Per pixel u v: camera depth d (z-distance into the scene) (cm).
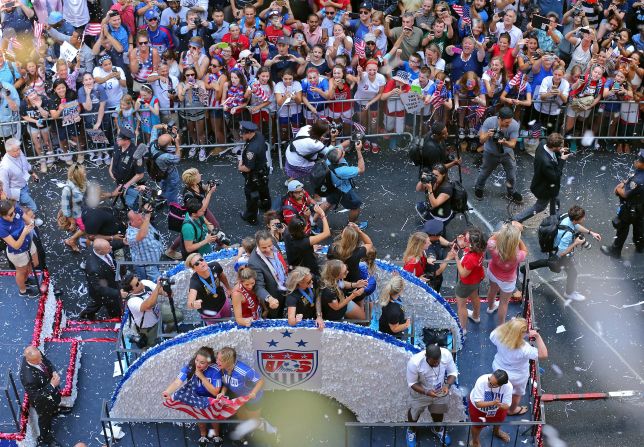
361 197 1496
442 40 1666
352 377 1028
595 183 1541
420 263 1148
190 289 1035
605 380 1188
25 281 1215
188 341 996
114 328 1215
